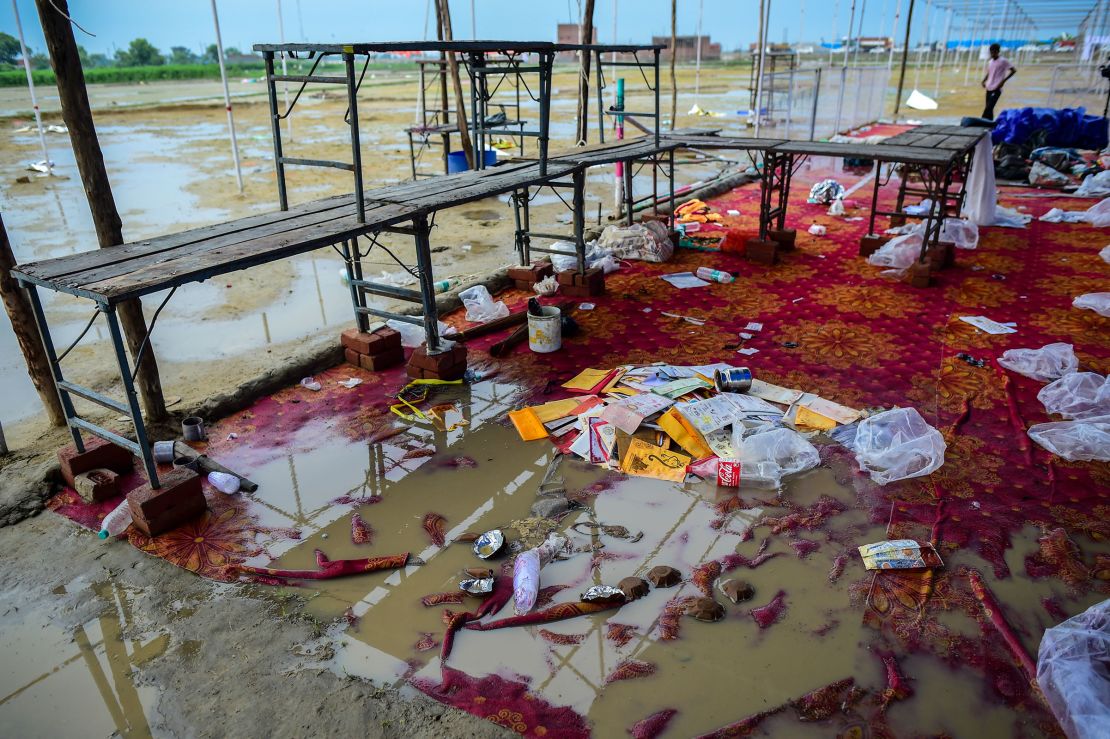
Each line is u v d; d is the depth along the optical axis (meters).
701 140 8.13
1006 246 8.23
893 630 3.02
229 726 2.64
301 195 11.22
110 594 3.31
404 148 15.75
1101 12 20.75
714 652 2.93
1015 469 4.05
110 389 5.11
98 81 51.16
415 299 5.16
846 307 6.50
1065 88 20.50
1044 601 3.15
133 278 3.34
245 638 3.04
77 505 3.92
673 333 6.05
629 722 2.62
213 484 4.08
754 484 4.00
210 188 11.89
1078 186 11.05
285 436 4.62
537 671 2.85
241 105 28.45
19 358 5.80
